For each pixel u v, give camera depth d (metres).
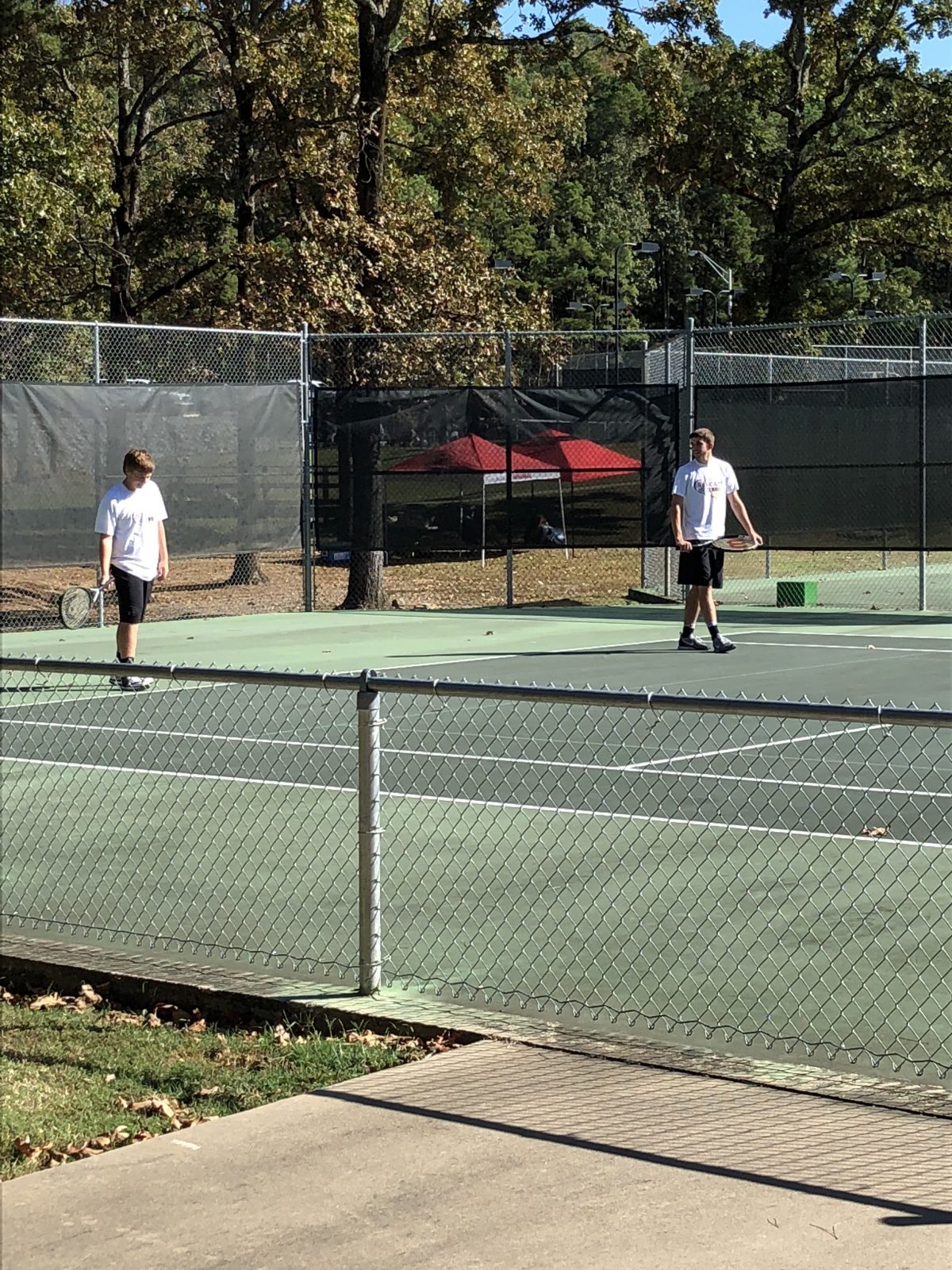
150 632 19.12
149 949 6.46
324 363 25.72
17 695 13.70
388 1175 4.15
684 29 25.05
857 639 17.47
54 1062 5.36
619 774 9.80
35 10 27.97
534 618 20.56
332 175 26.70
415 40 27.62
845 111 37.22
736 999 5.60
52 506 18.80
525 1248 3.68
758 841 7.95
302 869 7.64
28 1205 4.03
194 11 27.34
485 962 6.14
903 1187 4.00
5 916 6.95
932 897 6.86
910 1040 5.20
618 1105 4.66
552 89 32.72
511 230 89.31
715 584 15.73
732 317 43.19
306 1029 5.64
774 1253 3.61
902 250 40.91
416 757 10.52
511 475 21.12
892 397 19.64
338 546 21.62
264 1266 3.64
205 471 20.12
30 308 30.05
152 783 9.83
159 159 36.41
